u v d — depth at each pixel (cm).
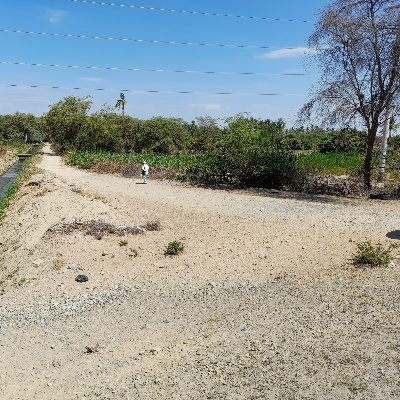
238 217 1546
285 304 814
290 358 587
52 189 2123
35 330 816
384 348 579
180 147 5878
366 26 1889
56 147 6238
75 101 5756
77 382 629
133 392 571
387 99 1931
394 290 808
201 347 677
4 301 970
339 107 1998
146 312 869
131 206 1756
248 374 562
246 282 991
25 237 1406
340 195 2077
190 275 1058
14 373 668
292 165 2261
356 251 1124
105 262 1154
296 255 1141
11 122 10306
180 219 1541
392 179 2367
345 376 523
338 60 1992
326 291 853
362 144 3628
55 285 1030
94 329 808
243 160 2314
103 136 5447
